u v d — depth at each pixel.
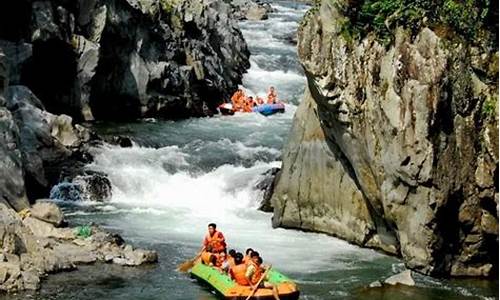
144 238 24.58
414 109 20.56
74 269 21.47
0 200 24.75
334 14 22.77
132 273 21.47
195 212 27.78
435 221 20.84
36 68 36.00
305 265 22.36
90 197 28.67
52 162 29.61
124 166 30.73
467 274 21.48
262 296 19.55
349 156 23.42
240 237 24.92
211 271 20.84
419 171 20.67
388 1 21.67
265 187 28.69
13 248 21.16
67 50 36.56
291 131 25.98
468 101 20.72
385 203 21.86
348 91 22.53
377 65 21.64
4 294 19.52
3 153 25.42
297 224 25.72
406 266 21.73
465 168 20.88
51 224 24.47
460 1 20.73
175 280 21.12
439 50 20.47
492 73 20.77
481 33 20.78
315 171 25.12
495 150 20.59
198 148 33.25
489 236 21.19
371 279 21.30
